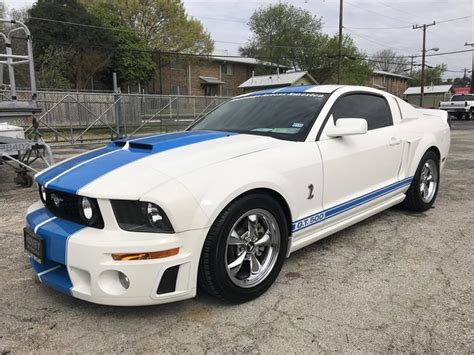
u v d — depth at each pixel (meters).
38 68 30.89
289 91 4.14
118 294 2.47
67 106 16.11
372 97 4.33
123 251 2.42
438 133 5.13
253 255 2.96
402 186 4.53
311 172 3.29
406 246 3.97
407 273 3.37
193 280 2.61
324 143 3.49
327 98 3.78
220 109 4.40
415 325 2.62
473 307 2.82
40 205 3.11
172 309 2.84
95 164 2.92
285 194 3.06
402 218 4.84
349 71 50.97
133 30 38.06
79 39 32.50
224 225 2.67
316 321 2.68
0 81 8.38
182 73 44.28
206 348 2.42
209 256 2.64
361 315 2.74
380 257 3.71
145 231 2.49
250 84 44.28
